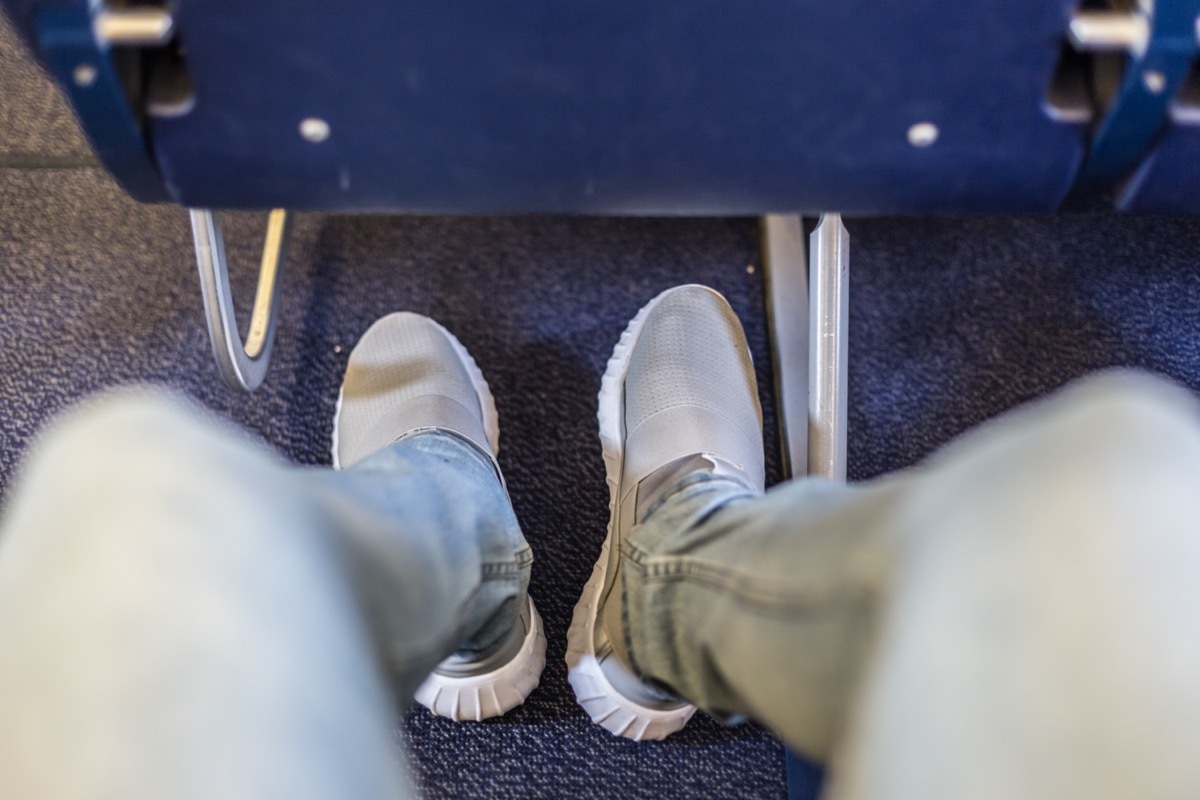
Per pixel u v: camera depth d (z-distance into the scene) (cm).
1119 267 108
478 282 108
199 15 46
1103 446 29
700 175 55
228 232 108
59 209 108
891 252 109
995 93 50
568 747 91
